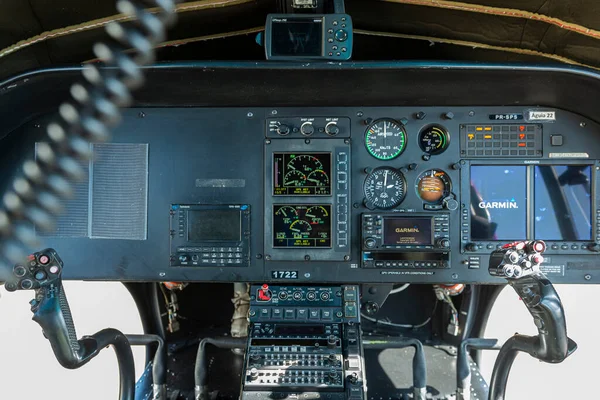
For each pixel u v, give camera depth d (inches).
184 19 34.4
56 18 30.2
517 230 36.0
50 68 30.8
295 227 35.7
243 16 35.5
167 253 35.9
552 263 35.7
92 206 35.9
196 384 37.1
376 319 45.3
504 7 31.4
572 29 31.7
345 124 36.0
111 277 35.9
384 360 43.4
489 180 36.1
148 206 36.0
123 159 36.0
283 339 34.1
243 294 41.6
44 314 27.4
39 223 35.6
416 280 35.6
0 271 33.7
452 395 40.3
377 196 36.0
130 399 34.4
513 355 34.0
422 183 36.3
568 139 35.7
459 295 44.8
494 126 36.0
